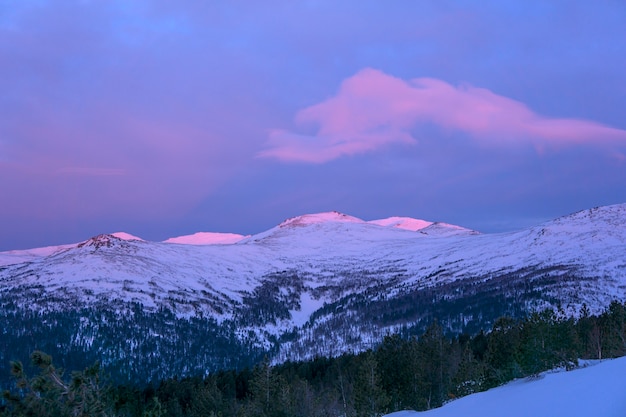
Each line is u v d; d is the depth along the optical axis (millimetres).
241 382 116250
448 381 72188
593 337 56969
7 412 19016
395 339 77562
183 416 83875
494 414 17969
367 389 61781
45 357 19953
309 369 120688
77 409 20000
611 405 14148
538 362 41625
